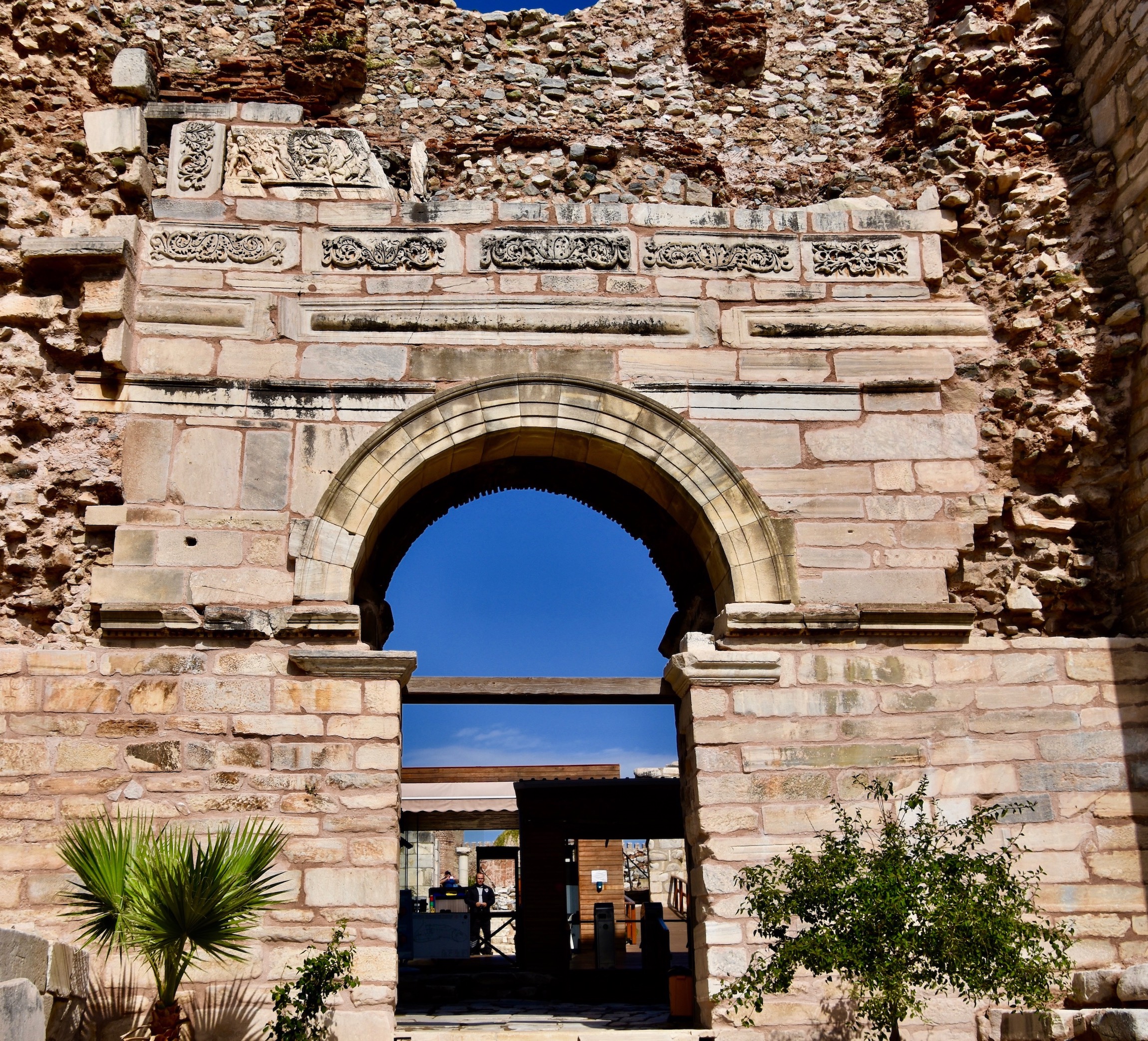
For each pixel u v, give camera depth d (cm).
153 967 871
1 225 1149
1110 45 1216
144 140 1206
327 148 1230
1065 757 1084
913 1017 1002
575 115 1377
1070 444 1170
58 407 1112
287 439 1128
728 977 1003
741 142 1383
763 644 1107
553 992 1557
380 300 1180
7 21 1211
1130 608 1143
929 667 1107
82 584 1075
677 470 1152
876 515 1152
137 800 1009
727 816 1050
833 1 1452
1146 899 1048
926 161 1290
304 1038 896
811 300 1220
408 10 1415
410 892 1952
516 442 1186
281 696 1049
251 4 1399
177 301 1159
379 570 1332
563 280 1204
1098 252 1210
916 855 960
